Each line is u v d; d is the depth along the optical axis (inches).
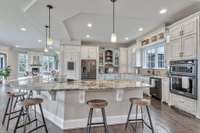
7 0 117.0
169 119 135.9
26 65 432.8
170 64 178.4
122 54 331.3
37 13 135.7
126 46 346.6
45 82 140.5
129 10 137.9
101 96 126.9
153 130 109.4
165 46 201.9
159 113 152.1
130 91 134.1
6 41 308.5
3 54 370.3
